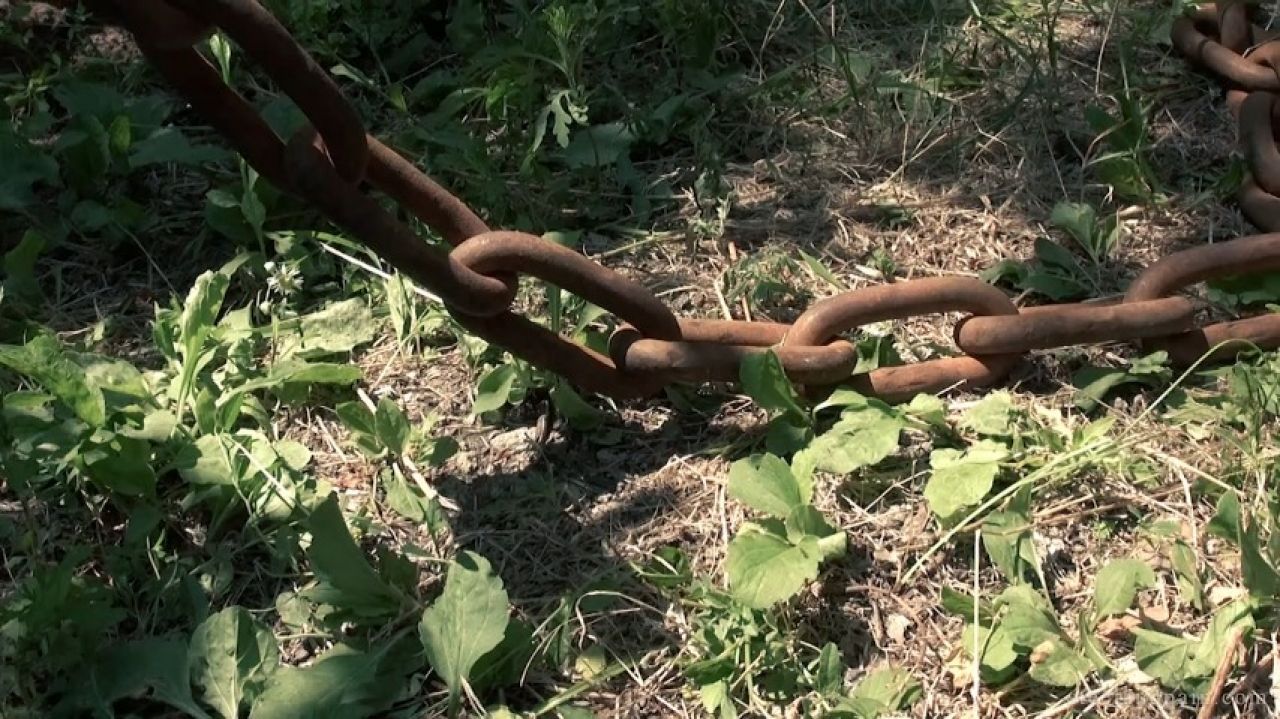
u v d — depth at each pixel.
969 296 2.08
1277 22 3.01
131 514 1.93
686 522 1.98
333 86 1.60
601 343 2.19
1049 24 2.84
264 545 1.93
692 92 2.82
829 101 2.84
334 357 2.28
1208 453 2.03
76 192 2.54
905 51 2.99
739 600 1.73
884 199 2.61
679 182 2.66
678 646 1.81
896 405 2.11
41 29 2.93
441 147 2.65
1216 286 2.32
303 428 2.14
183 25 1.49
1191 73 2.89
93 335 2.29
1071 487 2.00
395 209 2.52
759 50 2.99
